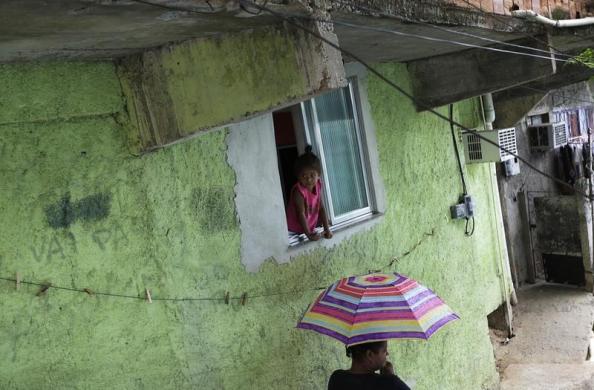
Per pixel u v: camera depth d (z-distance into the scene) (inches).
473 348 254.4
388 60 203.3
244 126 152.9
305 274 170.4
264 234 157.9
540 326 326.0
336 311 138.9
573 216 378.0
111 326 122.6
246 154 153.3
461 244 250.8
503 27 172.4
